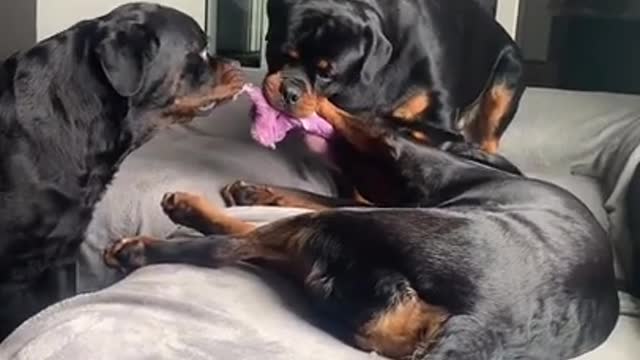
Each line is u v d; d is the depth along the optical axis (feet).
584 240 3.92
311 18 5.10
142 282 3.76
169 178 5.40
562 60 8.38
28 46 7.18
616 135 6.23
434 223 3.65
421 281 3.42
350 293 3.46
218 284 3.78
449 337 3.29
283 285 3.82
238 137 6.14
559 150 6.29
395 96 5.43
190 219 4.29
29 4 7.11
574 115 6.49
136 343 3.27
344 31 5.08
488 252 3.59
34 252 4.68
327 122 4.98
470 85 5.92
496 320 3.42
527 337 3.52
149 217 5.21
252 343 3.36
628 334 4.05
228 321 3.48
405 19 5.49
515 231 3.76
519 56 6.32
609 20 8.16
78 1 7.46
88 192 4.79
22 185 4.55
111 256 4.18
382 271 3.44
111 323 3.36
